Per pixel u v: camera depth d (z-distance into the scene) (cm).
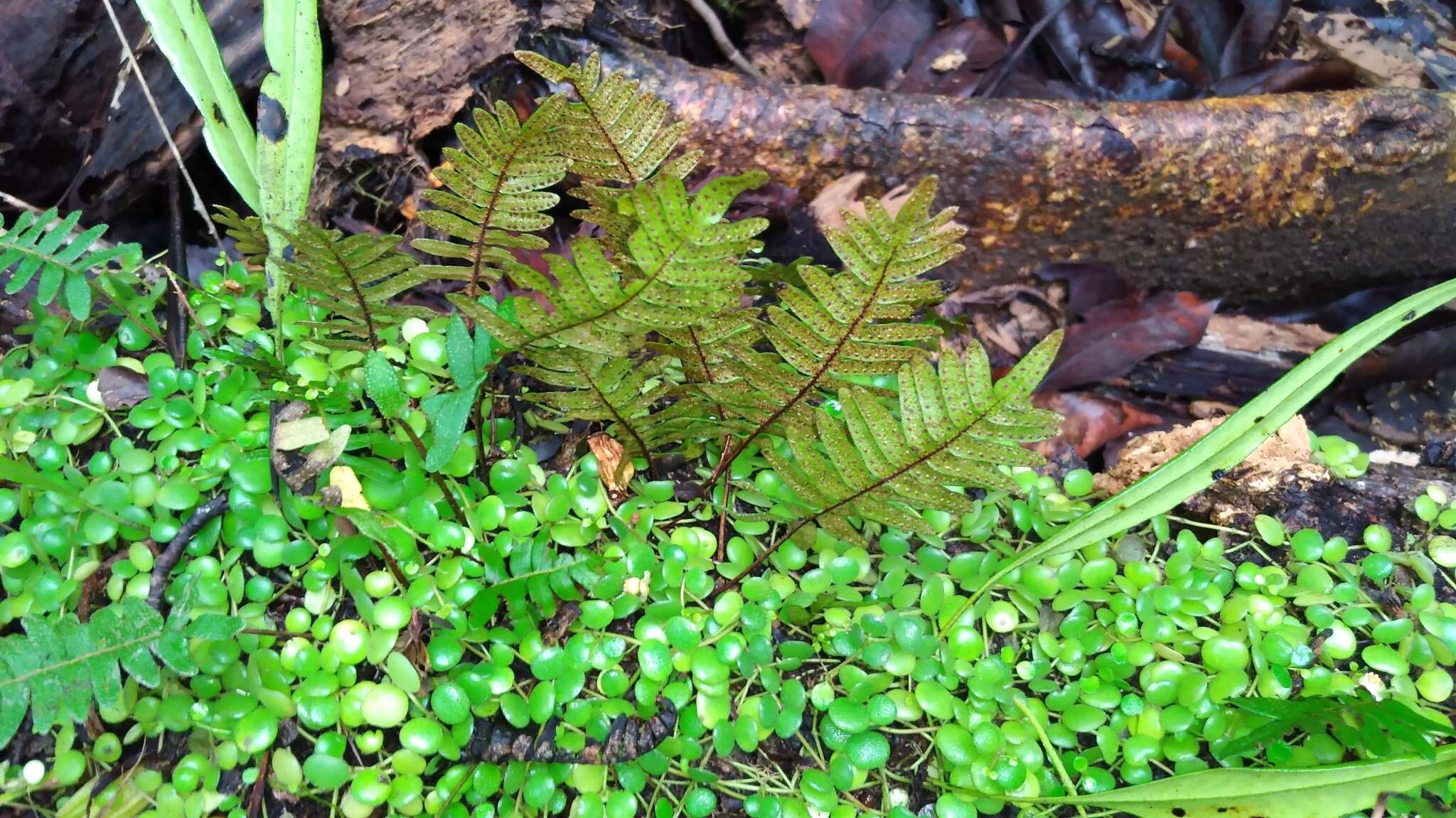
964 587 30
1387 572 30
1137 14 55
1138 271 51
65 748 27
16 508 29
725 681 28
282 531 28
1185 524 33
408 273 29
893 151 46
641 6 47
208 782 27
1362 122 46
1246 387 50
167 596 28
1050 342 24
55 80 41
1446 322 51
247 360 29
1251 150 46
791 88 45
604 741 28
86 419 31
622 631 29
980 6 53
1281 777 25
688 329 26
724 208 22
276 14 30
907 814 27
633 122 26
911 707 28
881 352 26
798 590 30
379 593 28
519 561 28
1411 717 25
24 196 44
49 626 25
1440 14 58
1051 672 30
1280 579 30
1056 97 53
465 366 27
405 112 43
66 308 33
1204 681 28
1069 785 27
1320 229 49
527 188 27
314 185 43
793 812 27
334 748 27
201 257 44
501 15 42
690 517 31
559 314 25
